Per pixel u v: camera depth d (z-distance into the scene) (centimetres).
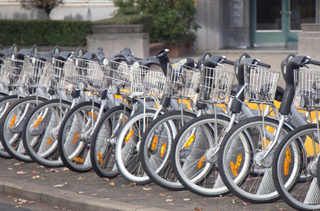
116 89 1138
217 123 1031
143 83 1100
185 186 1007
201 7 3541
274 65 2641
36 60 1297
